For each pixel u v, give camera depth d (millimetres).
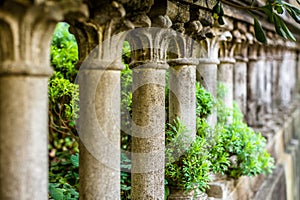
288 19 4914
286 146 7848
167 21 2484
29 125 1688
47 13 1641
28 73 1658
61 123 3756
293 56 9492
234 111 4133
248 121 5504
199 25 2910
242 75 4777
